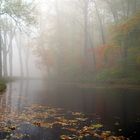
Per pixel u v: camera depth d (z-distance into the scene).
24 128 11.05
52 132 10.42
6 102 19.19
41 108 16.31
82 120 12.73
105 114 14.21
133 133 10.25
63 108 16.30
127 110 15.28
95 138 9.55
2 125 11.50
